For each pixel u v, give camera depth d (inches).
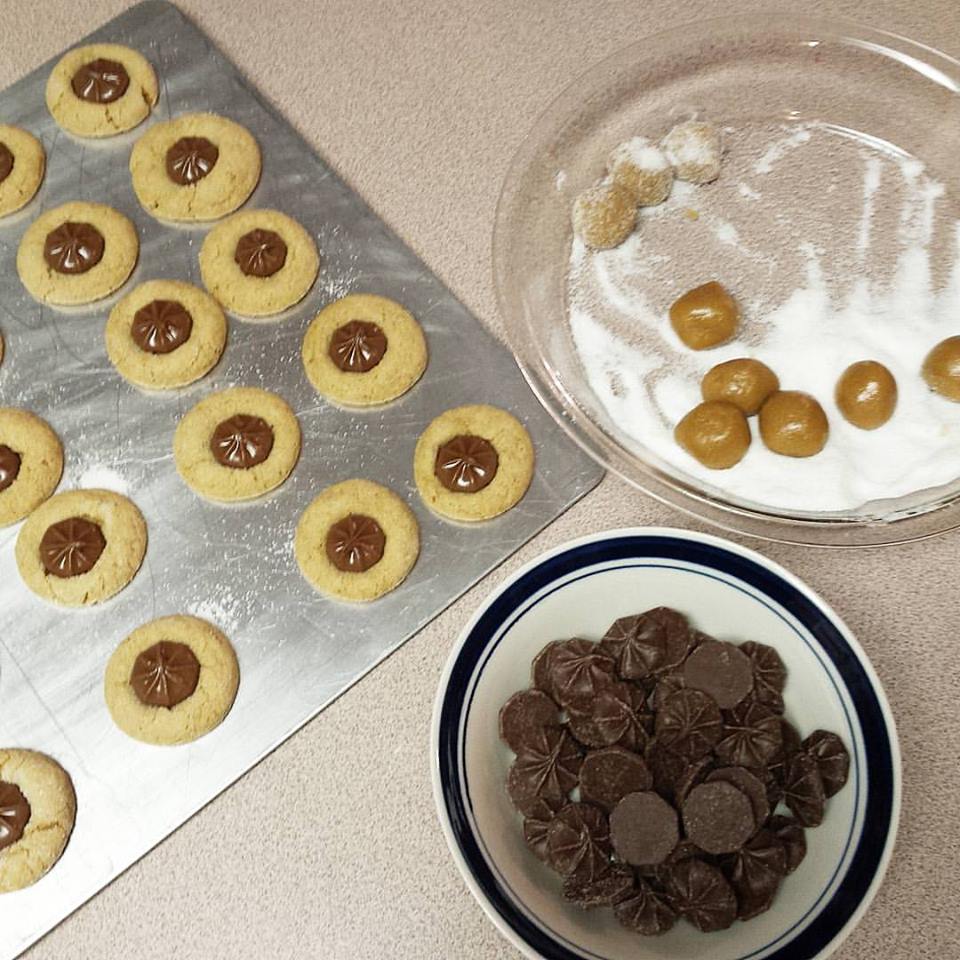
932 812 16.0
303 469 18.2
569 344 18.7
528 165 19.5
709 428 17.4
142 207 19.9
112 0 21.3
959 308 18.7
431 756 14.7
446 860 16.1
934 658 16.6
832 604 17.0
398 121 20.1
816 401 17.8
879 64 20.2
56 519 18.0
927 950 15.4
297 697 17.0
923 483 17.5
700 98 20.2
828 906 14.3
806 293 18.9
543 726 15.6
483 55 20.5
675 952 14.5
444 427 18.0
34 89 20.8
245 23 21.0
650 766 15.3
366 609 17.4
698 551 15.7
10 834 16.3
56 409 18.8
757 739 15.1
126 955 15.9
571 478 17.8
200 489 18.0
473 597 17.4
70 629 17.7
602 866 14.8
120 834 16.5
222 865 16.3
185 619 17.4
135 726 16.8
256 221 19.3
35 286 19.3
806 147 20.0
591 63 20.4
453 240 19.3
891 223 19.4
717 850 14.7
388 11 20.9
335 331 18.6
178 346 18.7
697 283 19.1
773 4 20.6
